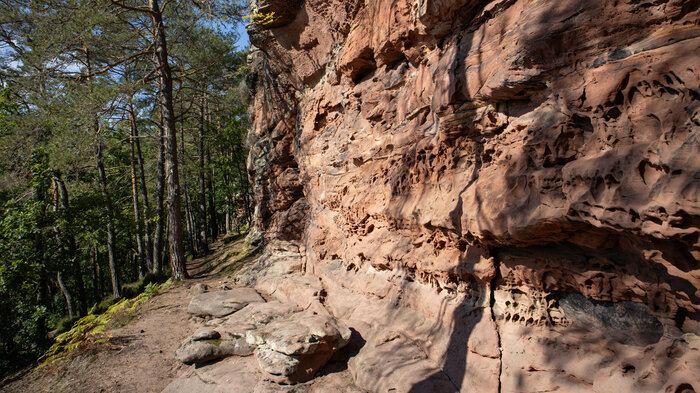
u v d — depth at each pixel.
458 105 4.50
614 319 3.16
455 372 4.22
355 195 7.31
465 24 4.73
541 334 3.67
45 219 13.34
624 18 2.83
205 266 17.59
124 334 8.08
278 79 12.25
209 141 26.61
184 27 13.79
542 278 3.65
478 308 4.36
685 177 2.23
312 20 8.96
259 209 14.09
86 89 12.81
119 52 14.87
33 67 14.77
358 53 7.11
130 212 20.69
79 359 7.20
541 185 3.21
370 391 4.66
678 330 2.66
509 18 3.90
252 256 14.95
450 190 4.71
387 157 6.55
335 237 8.55
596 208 2.75
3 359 10.41
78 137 12.95
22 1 14.24
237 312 7.50
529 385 3.54
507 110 3.94
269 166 13.21
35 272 12.30
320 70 9.58
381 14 6.26
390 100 6.57
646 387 2.63
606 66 2.86
